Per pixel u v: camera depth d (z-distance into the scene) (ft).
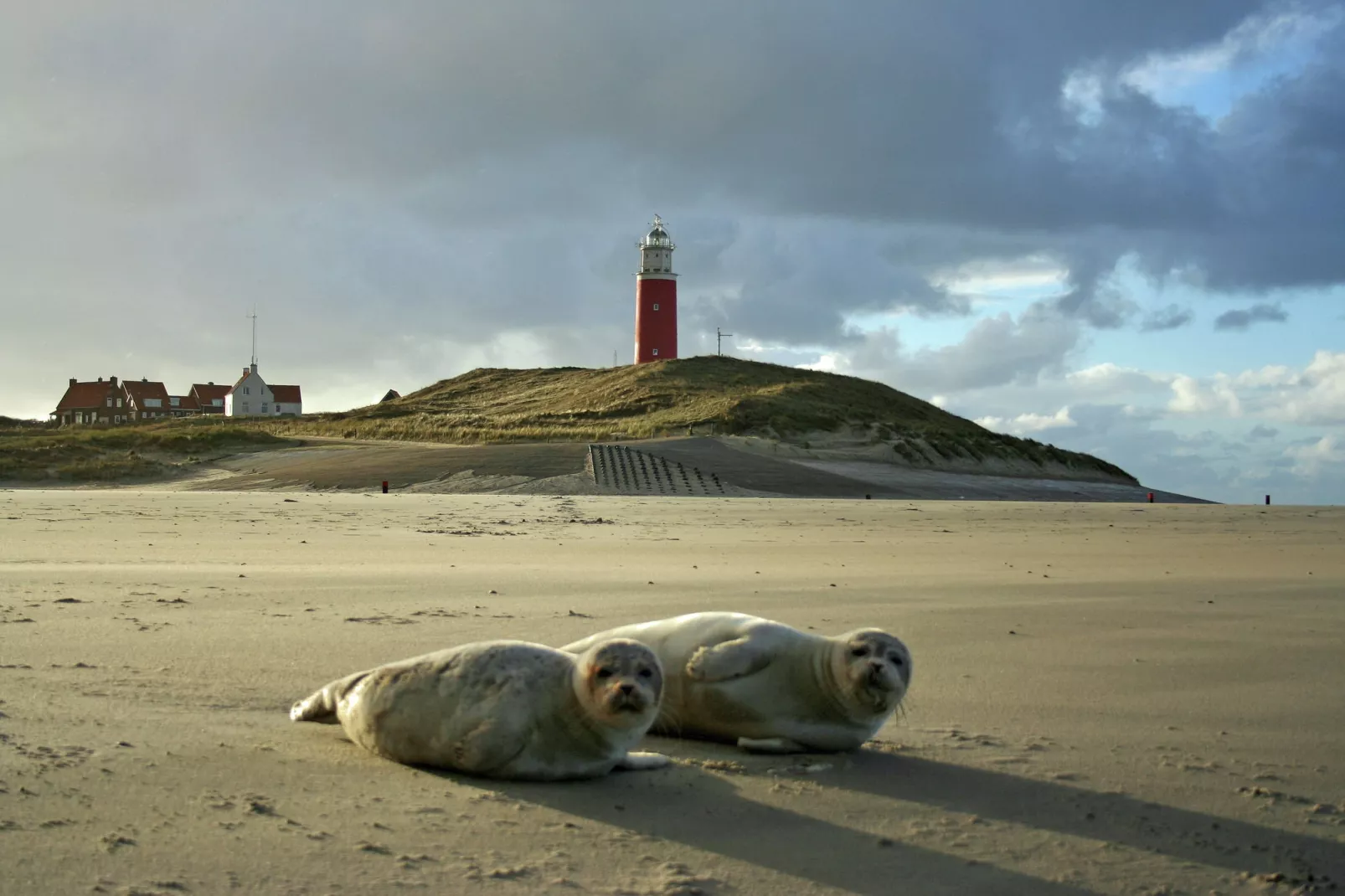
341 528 78.48
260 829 17.16
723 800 19.63
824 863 16.83
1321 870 17.03
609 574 51.26
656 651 24.54
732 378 312.91
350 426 273.95
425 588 44.98
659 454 197.36
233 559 56.29
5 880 14.88
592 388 323.57
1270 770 21.89
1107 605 42.93
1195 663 31.73
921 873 16.55
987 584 49.32
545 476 173.78
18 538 64.95
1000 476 230.89
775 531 83.61
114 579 45.98
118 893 14.66
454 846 16.88
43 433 272.31
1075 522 100.07
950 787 20.58
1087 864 17.10
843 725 22.74
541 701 20.35
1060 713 26.14
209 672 27.91
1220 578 54.34
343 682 22.59
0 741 20.97
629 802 19.35
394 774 20.30
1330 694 28.14
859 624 37.47
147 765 19.98
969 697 27.58
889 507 119.75
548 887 15.47
